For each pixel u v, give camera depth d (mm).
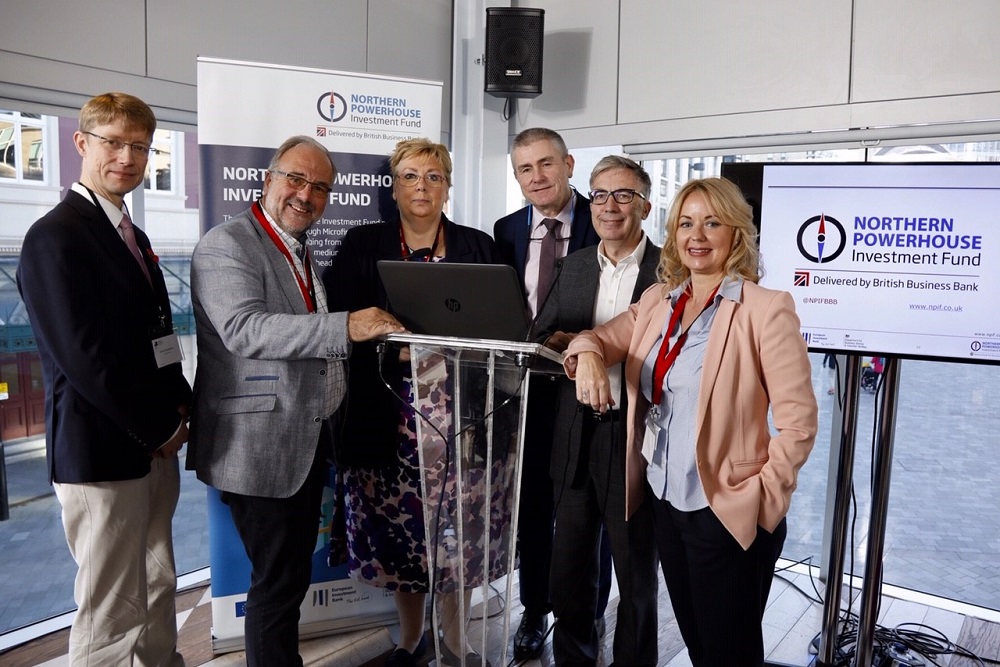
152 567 2406
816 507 3926
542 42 3869
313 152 2322
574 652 2480
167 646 2461
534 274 2971
